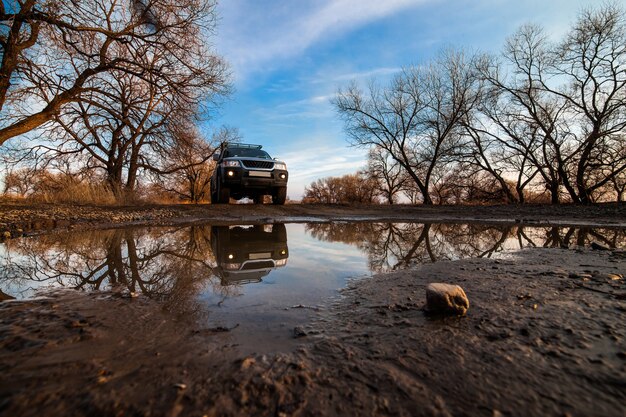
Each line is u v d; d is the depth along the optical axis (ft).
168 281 7.15
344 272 8.23
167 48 27.32
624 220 23.91
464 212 31.71
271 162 30.86
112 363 3.53
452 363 3.57
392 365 3.54
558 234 17.10
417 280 7.32
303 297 6.07
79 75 27.58
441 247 12.60
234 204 32.32
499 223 23.49
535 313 5.08
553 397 2.94
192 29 28.66
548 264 8.98
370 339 4.22
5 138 23.45
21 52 23.11
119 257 9.84
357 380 3.25
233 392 3.03
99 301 5.67
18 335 4.16
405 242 14.01
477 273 7.88
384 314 5.15
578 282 6.86
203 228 18.08
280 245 12.78
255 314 5.15
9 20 21.71
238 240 13.78
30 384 3.09
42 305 5.41
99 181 37.50
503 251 11.56
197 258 9.83
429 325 4.67
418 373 3.37
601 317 4.87
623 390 3.02
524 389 3.07
